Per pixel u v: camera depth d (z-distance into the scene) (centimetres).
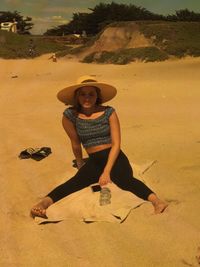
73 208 228
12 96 749
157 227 206
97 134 251
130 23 1719
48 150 332
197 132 392
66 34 3525
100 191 240
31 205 239
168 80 896
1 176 287
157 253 185
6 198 249
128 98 658
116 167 245
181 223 209
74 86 252
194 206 227
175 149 333
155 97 659
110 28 1714
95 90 254
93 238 200
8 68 1398
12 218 222
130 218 217
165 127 420
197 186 254
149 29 1666
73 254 187
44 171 293
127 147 344
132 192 239
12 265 179
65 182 245
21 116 518
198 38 1622
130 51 1513
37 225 214
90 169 247
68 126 267
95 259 182
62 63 1522
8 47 1805
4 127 446
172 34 1631
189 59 1453
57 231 208
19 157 327
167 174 277
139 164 298
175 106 561
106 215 219
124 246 191
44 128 432
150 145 348
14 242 198
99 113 255
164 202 232
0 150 351
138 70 1188
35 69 1365
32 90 833
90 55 1548
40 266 179
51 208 229
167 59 1459
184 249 186
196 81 856
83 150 332
